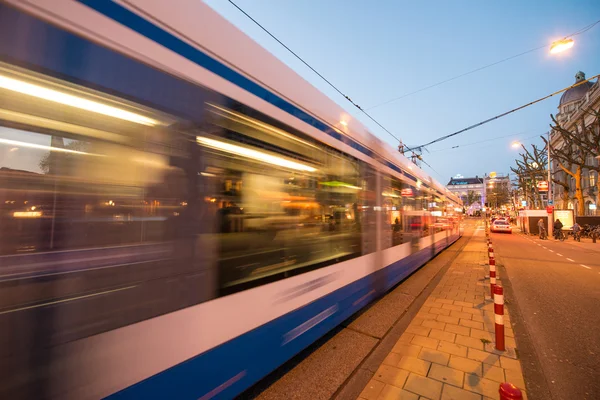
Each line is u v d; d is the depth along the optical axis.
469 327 4.51
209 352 2.02
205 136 2.04
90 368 1.46
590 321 4.91
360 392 2.86
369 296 4.66
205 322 1.99
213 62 2.12
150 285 1.70
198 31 2.04
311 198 3.22
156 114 1.75
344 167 3.97
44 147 1.35
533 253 13.70
